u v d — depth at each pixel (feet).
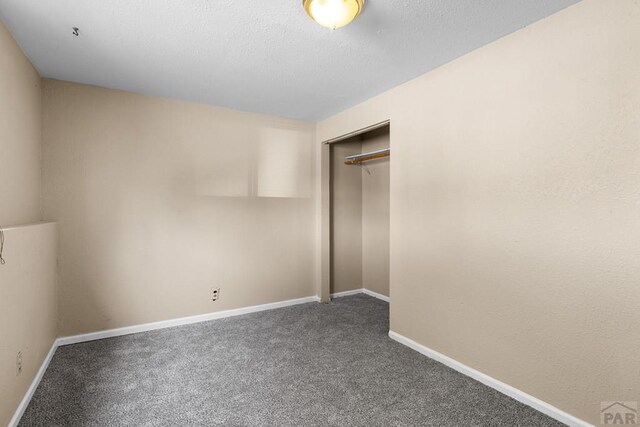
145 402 6.36
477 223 7.23
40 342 7.20
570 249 5.72
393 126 9.50
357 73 8.54
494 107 6.88
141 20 6.13
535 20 6.13
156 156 10.28
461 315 7.59
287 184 12.80
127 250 9.86
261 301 12.28
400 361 8.14
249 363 8.01
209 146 11.17
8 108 6.27
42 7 5.69
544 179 6.06
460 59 7.59
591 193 5.46
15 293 5.65
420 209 8.64
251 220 12.01
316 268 13.57
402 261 9.21
